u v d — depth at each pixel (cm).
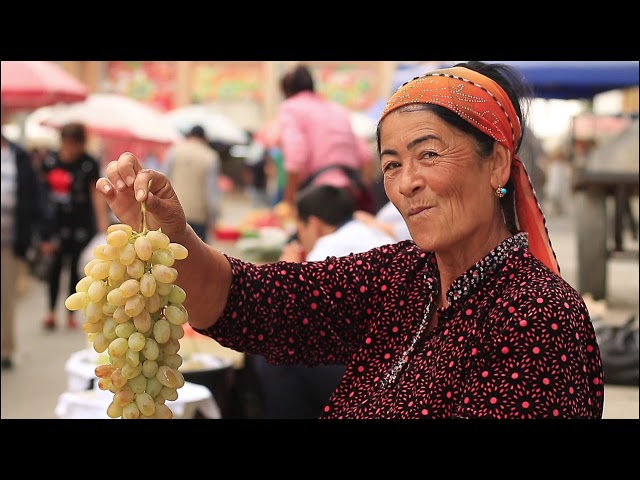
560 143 1914
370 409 143
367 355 155
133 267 122
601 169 539
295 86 662
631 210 846
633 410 305
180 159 931
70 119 984
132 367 122
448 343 137
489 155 139
